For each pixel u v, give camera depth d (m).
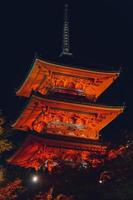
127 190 26.39
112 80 48.72
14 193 36.94
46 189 32.06
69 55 48.44
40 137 43.41
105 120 47.16
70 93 47.28
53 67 46.25
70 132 45.72
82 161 42.72
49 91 46.59
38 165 45.03
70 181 29.39
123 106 45.69
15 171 44.72
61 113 45.81
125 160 28.95
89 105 45.41
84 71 46.94
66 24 52.94
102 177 28.19
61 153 44.50
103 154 31.53
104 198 26.77
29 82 49.81
